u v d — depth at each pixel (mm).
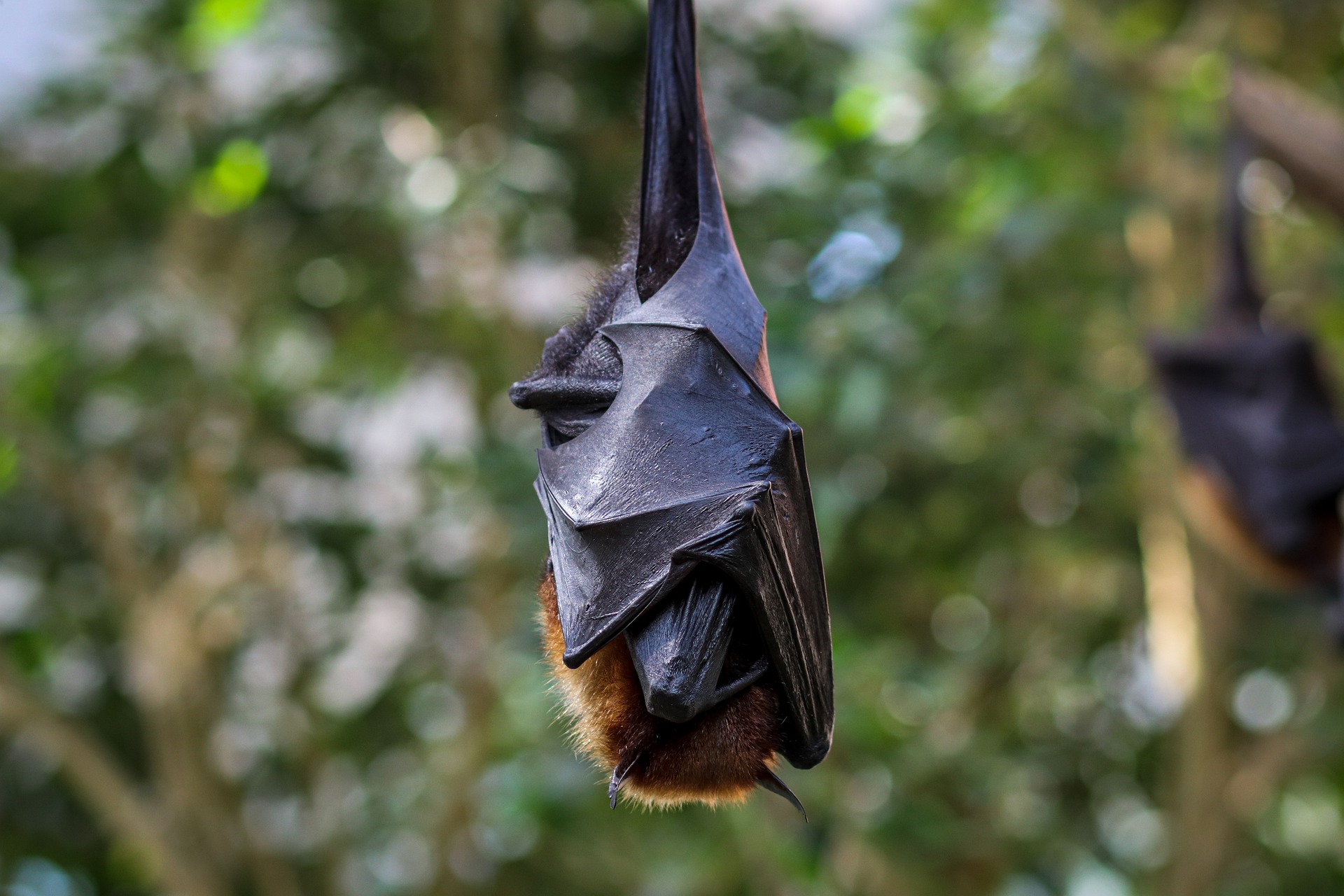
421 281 10086
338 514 10367
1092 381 9734
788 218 8875
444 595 10266
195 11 9609
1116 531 10820
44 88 9852
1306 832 12375
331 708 10930
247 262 10461
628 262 2951
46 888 12398
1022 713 11625
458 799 9781
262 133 9695
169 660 10703
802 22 9734
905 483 10008
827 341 8180
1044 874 10078
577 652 2502
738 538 2473
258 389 9875
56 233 10297
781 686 2633
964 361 8953
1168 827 10953
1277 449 6340
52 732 10422
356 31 9820
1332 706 9977
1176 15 11664
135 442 10125
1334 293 10156
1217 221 10172
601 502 2600
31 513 10938
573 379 2846
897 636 10531
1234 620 10672
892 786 8227
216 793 10977
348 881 11414
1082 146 9656
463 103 9609
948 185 9539
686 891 8375
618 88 10102
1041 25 10031
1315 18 11305
